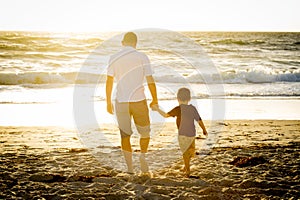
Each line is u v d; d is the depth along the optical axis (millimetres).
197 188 4102
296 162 5254
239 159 5324
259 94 14820
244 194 3934
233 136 7613
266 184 4254
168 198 3787
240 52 33250
